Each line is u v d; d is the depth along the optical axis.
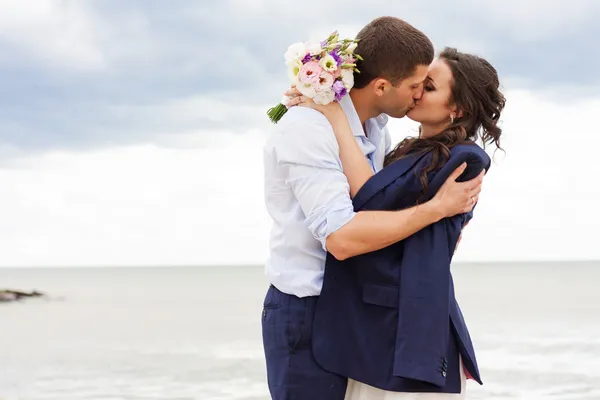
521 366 14.29
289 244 2.59
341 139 2.57
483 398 11.32
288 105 2.69
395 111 2.74
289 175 2.54
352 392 2.62
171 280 82.88
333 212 2.43
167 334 21.89
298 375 2.54
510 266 102.06
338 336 2.51
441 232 2.51
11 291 43.38
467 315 26.28
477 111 2.72
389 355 2.47
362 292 2.51
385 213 2.44
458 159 2.50
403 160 2.56
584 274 84.62
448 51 2.77
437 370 2.42
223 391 12.23
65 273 107.38
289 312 2.56
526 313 27.05
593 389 11.90
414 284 2.46
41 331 23.73
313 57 2.57
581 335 19.42
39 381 13.74
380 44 2.61
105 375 14.29
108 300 41.66
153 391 12.42
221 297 45.09
